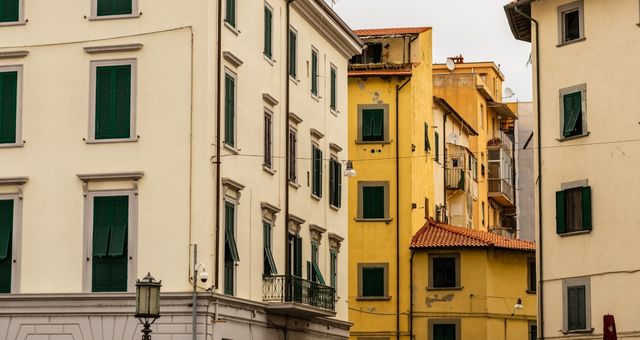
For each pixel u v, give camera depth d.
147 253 44.88
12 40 46.72
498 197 96.19
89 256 45.25
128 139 45.41
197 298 44.38
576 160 51.00
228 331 46.34
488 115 97.88
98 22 46.09
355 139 72.62
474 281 70.62
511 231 95.12
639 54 49.00
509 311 71.50
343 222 61.66
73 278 45.31
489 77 102.06
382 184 72.19
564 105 51.72
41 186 45.94
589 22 51.00
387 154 72.38
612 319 40.34
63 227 45.56
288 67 53.69
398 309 71.12
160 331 44.50
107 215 45.34
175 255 44.66
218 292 45.28
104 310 44.91
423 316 70.88
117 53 45.84
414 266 71.38
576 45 51.47
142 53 45.69
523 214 105.62
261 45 50.56
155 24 45.62
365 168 72.44
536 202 52.62
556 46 52.22
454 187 82.69
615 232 49.19
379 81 72.81
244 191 48.25
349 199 72.19
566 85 51.72
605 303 49.28
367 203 72.19
